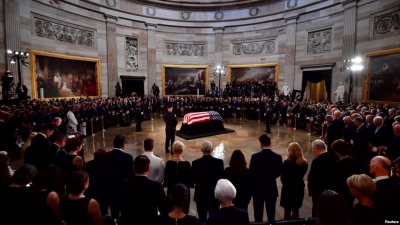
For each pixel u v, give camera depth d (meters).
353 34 14.65
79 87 17.19
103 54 18.75
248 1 20.50
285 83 18.77
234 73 21.97
